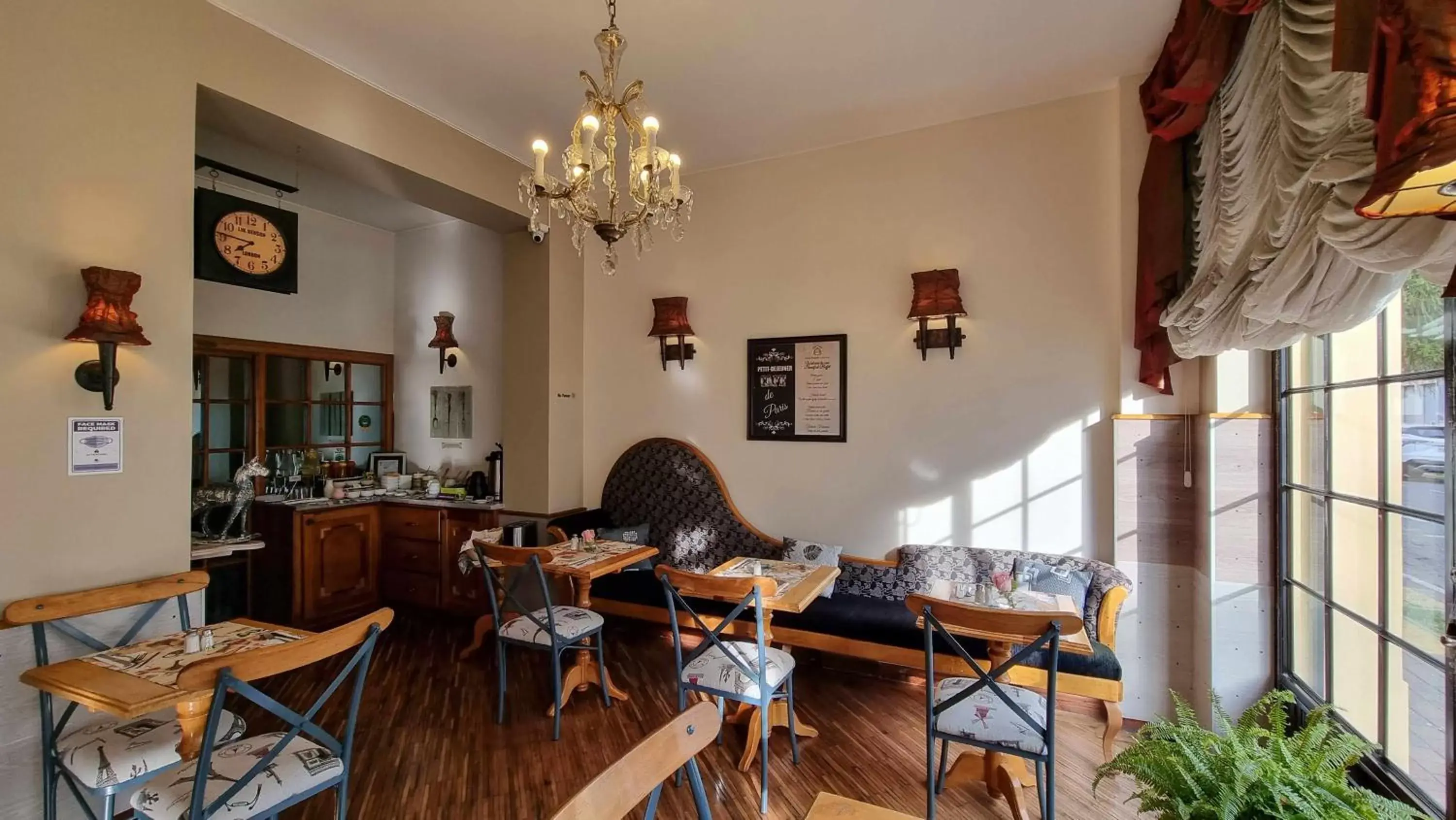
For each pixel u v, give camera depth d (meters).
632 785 1.14
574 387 4.50
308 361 4.91
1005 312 3.43
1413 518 1.70
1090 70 3.05
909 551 3.52
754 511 4.04
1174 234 2.62
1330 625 2.20
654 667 3.61
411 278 5.38
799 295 3.95
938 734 2.17
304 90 2.85
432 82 3.13
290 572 4.25
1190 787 1.37
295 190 4.42
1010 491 3.41
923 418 3.61
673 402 4.33
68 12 2.15
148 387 2.34
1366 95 1.09
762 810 2.29
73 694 1.68
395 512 4.74
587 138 2.04
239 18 2.62
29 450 2.06
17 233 2.04
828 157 3.88
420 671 3.58
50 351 2.11
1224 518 2.67
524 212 4.10
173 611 2.39
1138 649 3.00
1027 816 2.19
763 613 2.43
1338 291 1.45
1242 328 2.02
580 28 2.70
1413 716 1.71
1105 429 3.21
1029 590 2.98
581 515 4.27
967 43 2.83
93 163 2.21
